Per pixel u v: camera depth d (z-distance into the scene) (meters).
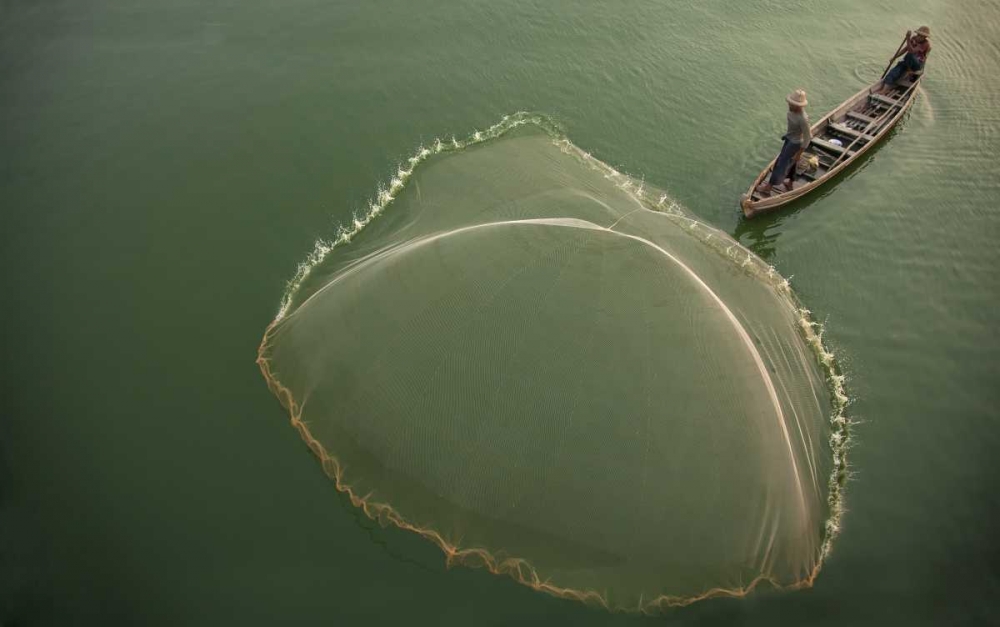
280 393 15.35
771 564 12.88
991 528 14.61
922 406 16.95
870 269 20.48
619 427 12.77
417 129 23.80
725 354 13.76
